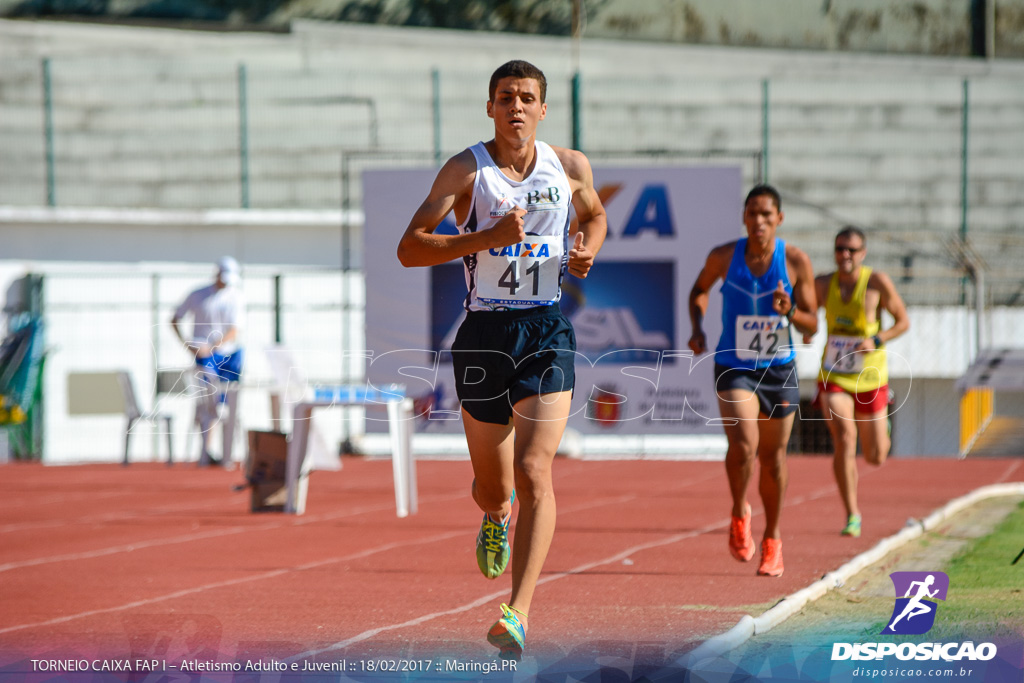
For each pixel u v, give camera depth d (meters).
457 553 21.05
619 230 41.25
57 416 53.00
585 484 36.97
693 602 15.27
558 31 71.44
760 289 17.08
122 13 69.12
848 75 66.62
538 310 12.12
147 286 53.84
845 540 21.97
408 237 11.77
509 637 10.87
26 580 17.95
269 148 61.78
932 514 24.19
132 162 61.72
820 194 65.06
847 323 22.66
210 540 23.36
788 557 19.72
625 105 63.41
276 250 55.78
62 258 54.94
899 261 61.97
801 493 33.06
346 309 49.56
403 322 42.19
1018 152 65.50
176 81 62.06
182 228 55.59
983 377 51.50
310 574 18.45
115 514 28.94
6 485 38.50
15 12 68.38
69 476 42.25
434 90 61.31
